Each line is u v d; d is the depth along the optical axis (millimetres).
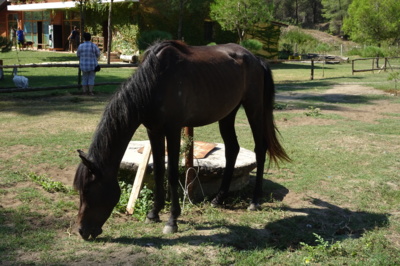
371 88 18281
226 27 27578
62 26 33375
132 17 27781
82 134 8617
